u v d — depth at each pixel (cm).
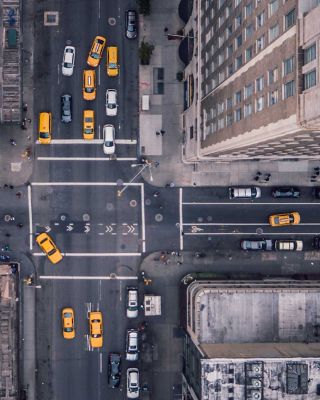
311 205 8194
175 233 8069
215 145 6262
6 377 7562
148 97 7875
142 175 8006
